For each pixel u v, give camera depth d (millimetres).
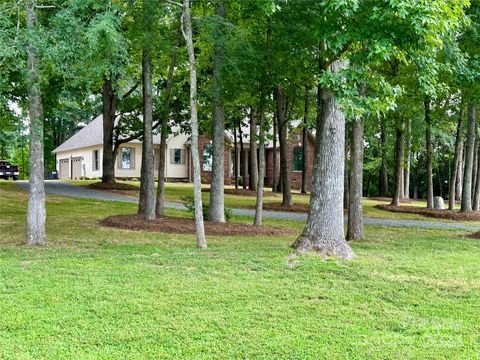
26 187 23141
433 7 6418
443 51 10781
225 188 29047
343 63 8617
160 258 8312
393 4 6332
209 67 14039
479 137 21469
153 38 11203
